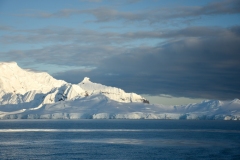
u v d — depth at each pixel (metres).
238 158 102.50
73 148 124.31
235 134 196.00
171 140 155.62
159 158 102.50
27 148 124.12
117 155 107.75
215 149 122.31
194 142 146.50
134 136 178.00
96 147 127.31
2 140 154.00
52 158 101.81
